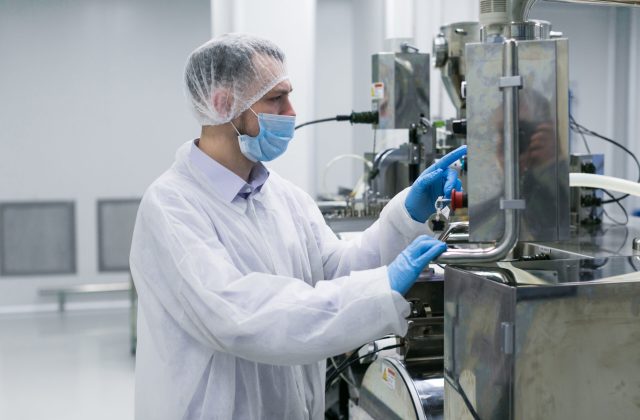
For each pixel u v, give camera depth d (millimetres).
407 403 1203
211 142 1259
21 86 4648
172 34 4855
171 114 4898
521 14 1006
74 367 3598
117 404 3072
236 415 1198
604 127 5125
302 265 1319
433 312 1327
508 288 829
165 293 1128
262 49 1220
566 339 842
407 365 1280
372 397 1392
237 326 1012
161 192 1156
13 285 4785
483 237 935
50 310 4867
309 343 1002
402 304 1000
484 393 897
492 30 1011
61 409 3020
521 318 822
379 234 1340
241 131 1229
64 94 4719
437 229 1290
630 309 860
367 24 3932
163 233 1101
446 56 2020
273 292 1045
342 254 1381
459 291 956
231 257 1178
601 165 1652
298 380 1288
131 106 4836
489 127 913
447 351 1005
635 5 1230
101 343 4059
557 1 1189
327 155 5426
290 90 1245
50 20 4648
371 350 1420
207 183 1214
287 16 3174
